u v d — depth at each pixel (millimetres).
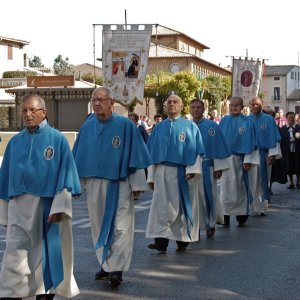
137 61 17453
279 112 19906
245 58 21188
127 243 6750
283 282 6898
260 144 12195
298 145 17281
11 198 5527
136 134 6871
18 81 46062
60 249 5590
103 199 6812
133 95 17500
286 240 9438
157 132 8578
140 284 6793
